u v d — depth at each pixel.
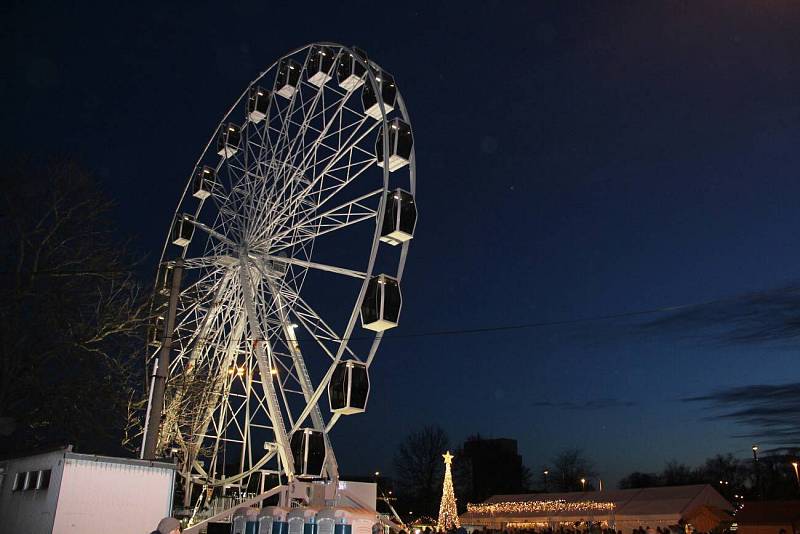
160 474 14.66
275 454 27.50
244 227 31.16
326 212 29.30
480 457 102.25
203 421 29.84
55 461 13.88
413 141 29.25
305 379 27.94
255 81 35.97
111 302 25.50
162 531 10.43
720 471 99.81
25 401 24.19
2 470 15.80
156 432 15.67
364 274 26.52
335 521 17.84
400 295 26.31
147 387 26.50
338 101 31.22
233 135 37.19
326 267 27.95
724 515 45.19
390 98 29.95
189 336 29.39
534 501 55.38
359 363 25.44
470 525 53.97
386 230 26.66
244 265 30.03
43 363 24.12
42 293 24.14
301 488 21.64
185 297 30.03
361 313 26.19
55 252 24.62
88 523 13.59
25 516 14.22
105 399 25.12
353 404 24.67
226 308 31.05
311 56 33.66
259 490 26.08
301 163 31.22
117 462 14.19
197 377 29.80
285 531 18.75
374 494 21.92
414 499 89.44
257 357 27.91
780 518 41.56
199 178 37.09
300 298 28.78
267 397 27.27
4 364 23.45
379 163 29.14
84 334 24.66
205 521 21.47
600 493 52.78
